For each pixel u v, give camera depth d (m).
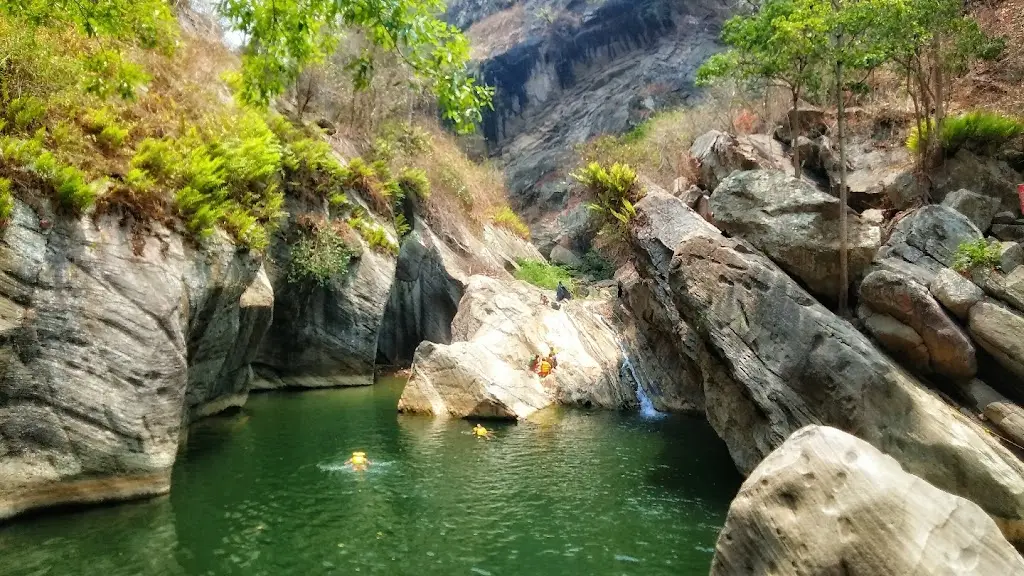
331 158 19.83
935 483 7.43
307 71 22.30
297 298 18.31
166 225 9.14
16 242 7.21
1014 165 11.36
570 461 11.45
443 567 6.88
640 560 7.18
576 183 33.03
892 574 3.90
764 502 4.59
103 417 7.87
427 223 25.69
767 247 10.68
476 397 15.43
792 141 15.11
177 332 8.81
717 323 9.92
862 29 10.20
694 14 39.41
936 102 11.87
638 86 36.59
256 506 8.49
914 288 8.78
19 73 8.42
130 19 6.55
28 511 7.38
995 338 8.25
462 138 37.78
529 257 30.92
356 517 8.27
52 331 7.48
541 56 42.56
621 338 20.02
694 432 14.10
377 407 16.14
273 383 18.77
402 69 24.28
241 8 5.12
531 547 7.49
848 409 8.28
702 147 16.95
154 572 6.42
